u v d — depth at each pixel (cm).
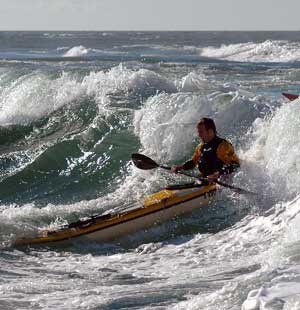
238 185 3200
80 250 2812
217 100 4325
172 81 5528
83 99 5375
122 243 2920
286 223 2627
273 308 1555
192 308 1775
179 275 2284
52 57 17012
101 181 3862
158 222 3045
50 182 3931
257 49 15900
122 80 5428
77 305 1977
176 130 4156
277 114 3522
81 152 4241
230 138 4019
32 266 2555
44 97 5606
